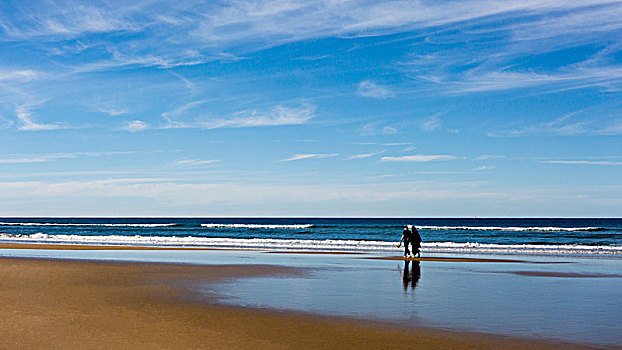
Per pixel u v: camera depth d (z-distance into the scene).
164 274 15.06
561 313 9.49
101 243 37.25
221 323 8.38
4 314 8.80
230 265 18.09
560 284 13.83
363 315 9.17
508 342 7.31
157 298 10.80
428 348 6.97
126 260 20.00
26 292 11.23
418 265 19.47
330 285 13.29
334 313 9.34
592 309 9.94
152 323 8.28
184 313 9.18
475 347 7.03
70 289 11.81
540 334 7.80
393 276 15.55
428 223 151.50
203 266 17.52
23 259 19.16
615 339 7.52
